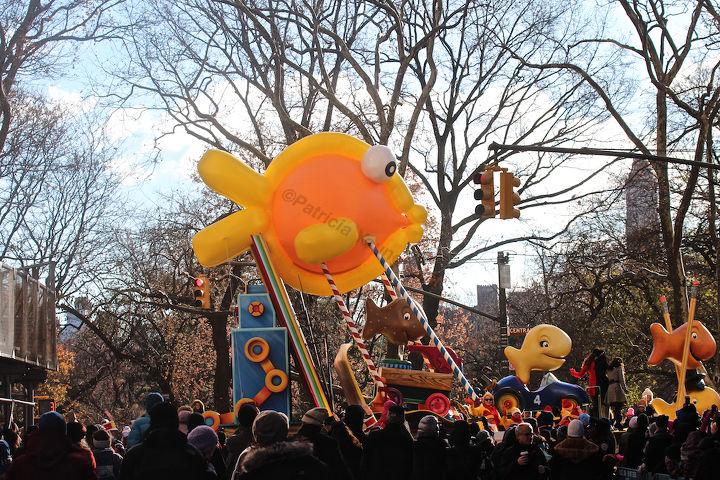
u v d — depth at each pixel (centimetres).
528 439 995
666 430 1342
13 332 1953
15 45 2655
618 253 3431
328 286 1559
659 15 2911
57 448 751
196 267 3662
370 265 1569
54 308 2553
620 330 3988
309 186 1450
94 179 3909
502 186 1702
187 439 702
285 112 2733
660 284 3597
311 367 1462
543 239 3266
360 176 1465
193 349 4141
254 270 3659
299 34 3127
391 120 2711
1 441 1076
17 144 3303
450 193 3431
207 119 2945
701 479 1049
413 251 3155
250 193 1448
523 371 1889
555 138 3369
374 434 902
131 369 5219
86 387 4425
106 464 977
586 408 2036
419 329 1631
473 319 7119
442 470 916
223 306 3431
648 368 3966
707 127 2823
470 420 1562
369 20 3194
